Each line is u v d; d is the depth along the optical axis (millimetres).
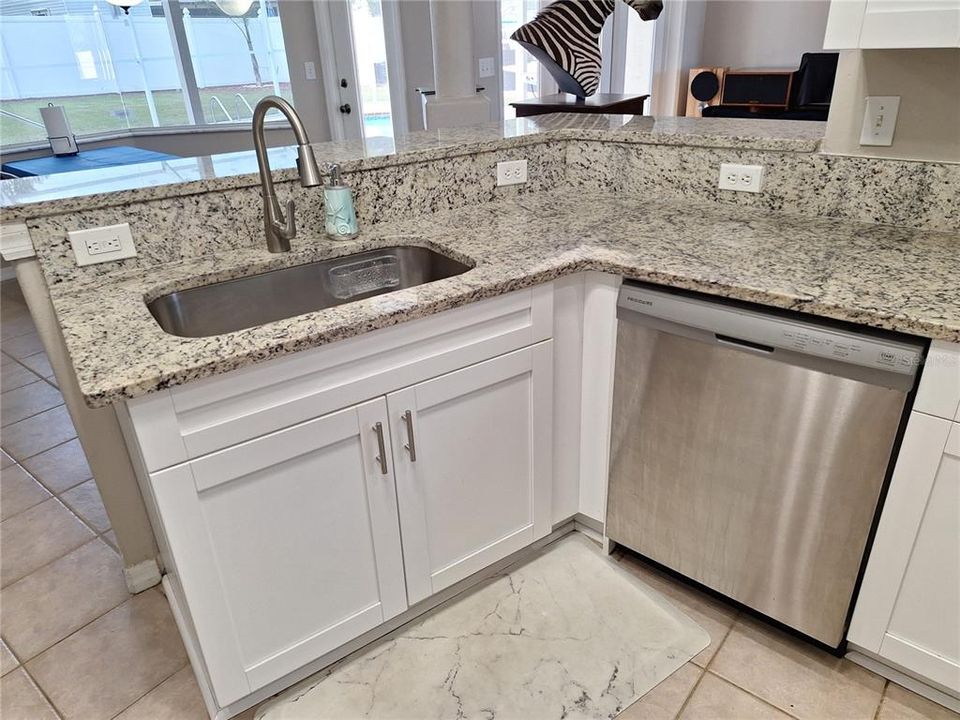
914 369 1131
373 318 1229
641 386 1543
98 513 2205
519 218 1864
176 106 4566
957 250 1438
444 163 1886
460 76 3234
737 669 1542
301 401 1216
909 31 1236
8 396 3051
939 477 1198
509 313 1466
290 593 1365
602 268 1505
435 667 1578
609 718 1442
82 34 4184
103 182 1515
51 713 1515
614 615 1699
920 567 1284
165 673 1603
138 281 1435
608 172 2078
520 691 1510
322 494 1325
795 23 5672
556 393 1676
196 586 1230
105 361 1072
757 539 1481
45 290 1430
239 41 4492
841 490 1302
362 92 4797
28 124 4219
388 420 1350
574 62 2955
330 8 4512
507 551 1754
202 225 1568
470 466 1561
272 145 4797
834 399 1236
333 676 1565
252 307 1566
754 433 1380
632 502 1711
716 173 1865
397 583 1533
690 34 5801
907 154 1551
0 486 2371
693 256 1479
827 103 4973
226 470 1177
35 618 1781
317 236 1719
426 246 1706
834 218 1704
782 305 1241
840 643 1483
